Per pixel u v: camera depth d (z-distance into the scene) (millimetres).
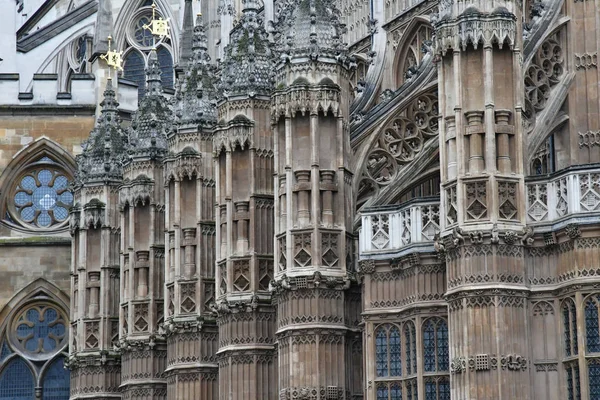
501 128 65500
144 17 136875
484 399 63875
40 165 119750
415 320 68938
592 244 63656
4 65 127625
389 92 79375
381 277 70750
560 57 71188
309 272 74438
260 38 84625
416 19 86688
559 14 71188
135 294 97375
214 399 88500
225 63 84438
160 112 100250
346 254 75312
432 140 76250
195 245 89688
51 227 118875
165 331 89938
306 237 74938
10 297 117188
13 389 117062
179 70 101312
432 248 68688
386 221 71062
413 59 87750
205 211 89875
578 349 63375
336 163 75812
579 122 70938
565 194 64562
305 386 73938
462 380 64562
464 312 64750
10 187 119062
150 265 97000
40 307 117875
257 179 82000
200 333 88750
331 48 76562
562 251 64688
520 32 66562
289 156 75688
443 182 66500
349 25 95812
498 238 64438
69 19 132250
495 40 65750
